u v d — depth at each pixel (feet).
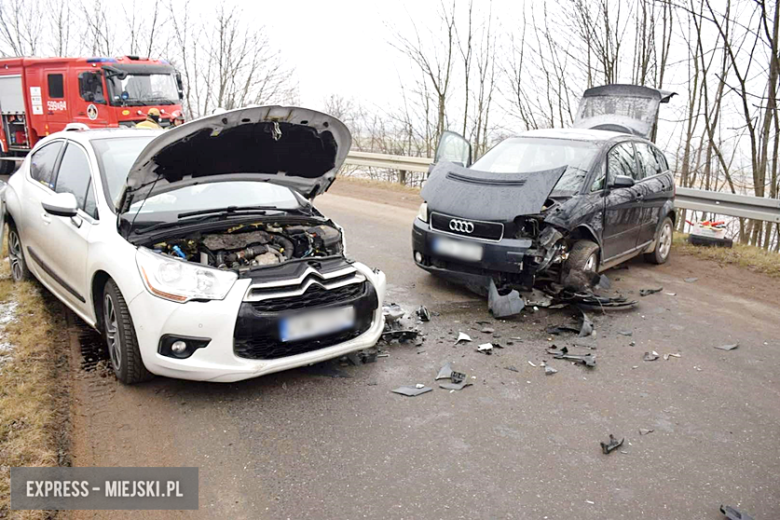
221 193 16.28
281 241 15.21
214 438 11.64
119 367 13.33
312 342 13.47
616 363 15.88
